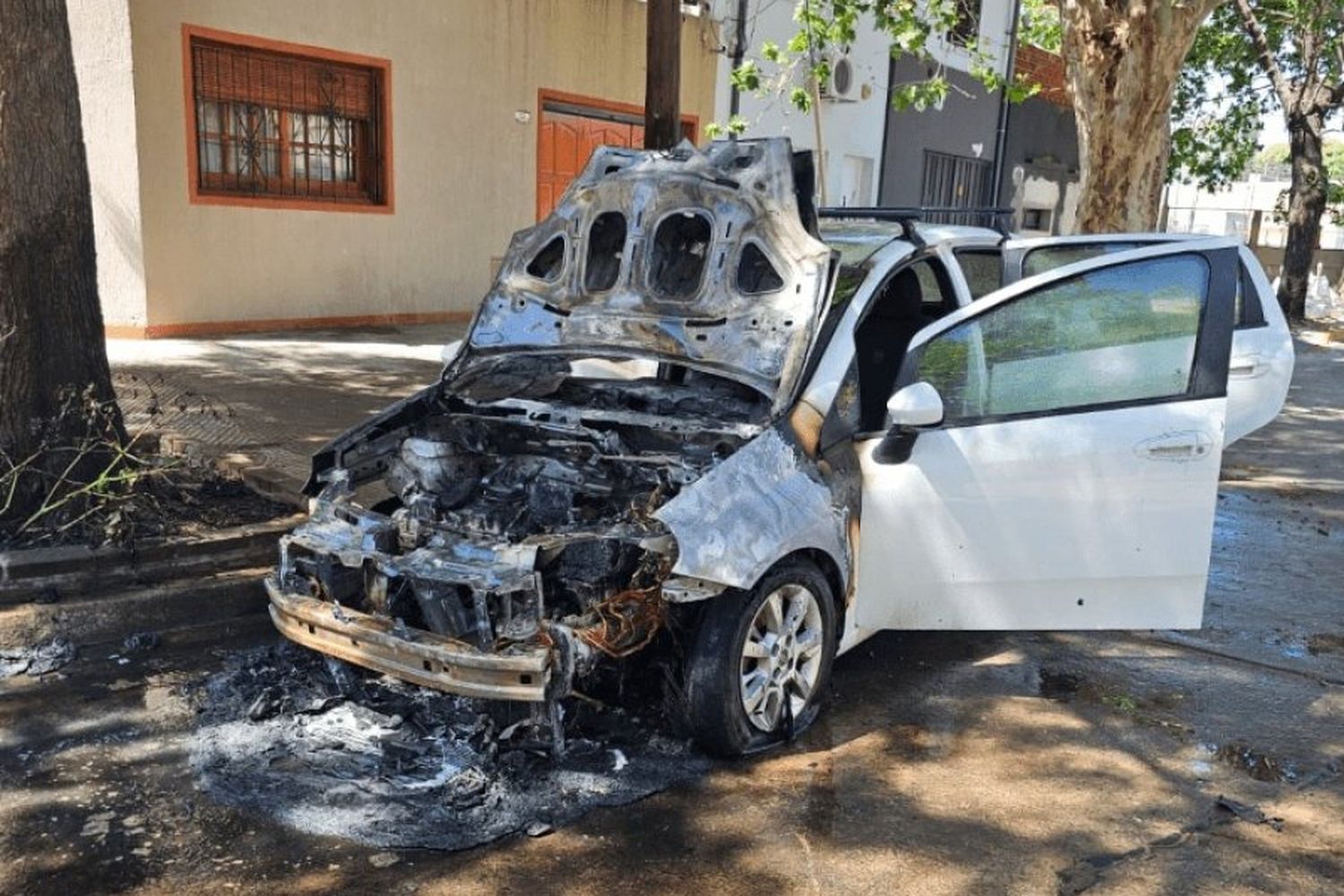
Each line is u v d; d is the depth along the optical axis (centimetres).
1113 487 467
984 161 2289
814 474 420
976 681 491
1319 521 791
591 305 480
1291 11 2097
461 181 1388
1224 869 346
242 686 440
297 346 1137
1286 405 1296
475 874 326
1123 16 1052
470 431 468
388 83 1282
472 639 364
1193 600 484
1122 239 543
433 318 1386
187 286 1138
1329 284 2964
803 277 440
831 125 1856
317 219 1242
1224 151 2697
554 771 384
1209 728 450
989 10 2161
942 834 359
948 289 513
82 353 527
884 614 455
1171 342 480
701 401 475
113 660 462
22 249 500
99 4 1045
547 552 367
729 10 1655
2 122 491
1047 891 330
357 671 434
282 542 410
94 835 338
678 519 372
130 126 1065
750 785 386
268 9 1154
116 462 522
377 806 358
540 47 1446
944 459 448
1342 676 510
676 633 398
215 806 355
